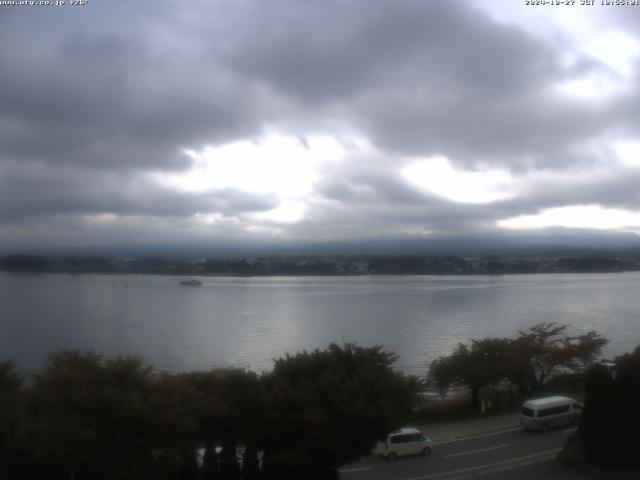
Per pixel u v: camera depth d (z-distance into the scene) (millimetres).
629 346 83375
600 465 26641
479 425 35938
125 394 20266
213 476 22734
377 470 27750
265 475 23609
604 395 26734
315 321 123312
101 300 171750
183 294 199625
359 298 181125
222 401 22719
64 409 19781
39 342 93500
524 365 41781
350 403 23031
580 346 45812
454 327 110438
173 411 20391
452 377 40312
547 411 34250
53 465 20938
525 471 26906
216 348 87812
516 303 160875
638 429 26484
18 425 20266
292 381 24406
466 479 26016
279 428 22422
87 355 23016
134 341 95438
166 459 20766
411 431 29922
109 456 19891
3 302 161375
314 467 23859
